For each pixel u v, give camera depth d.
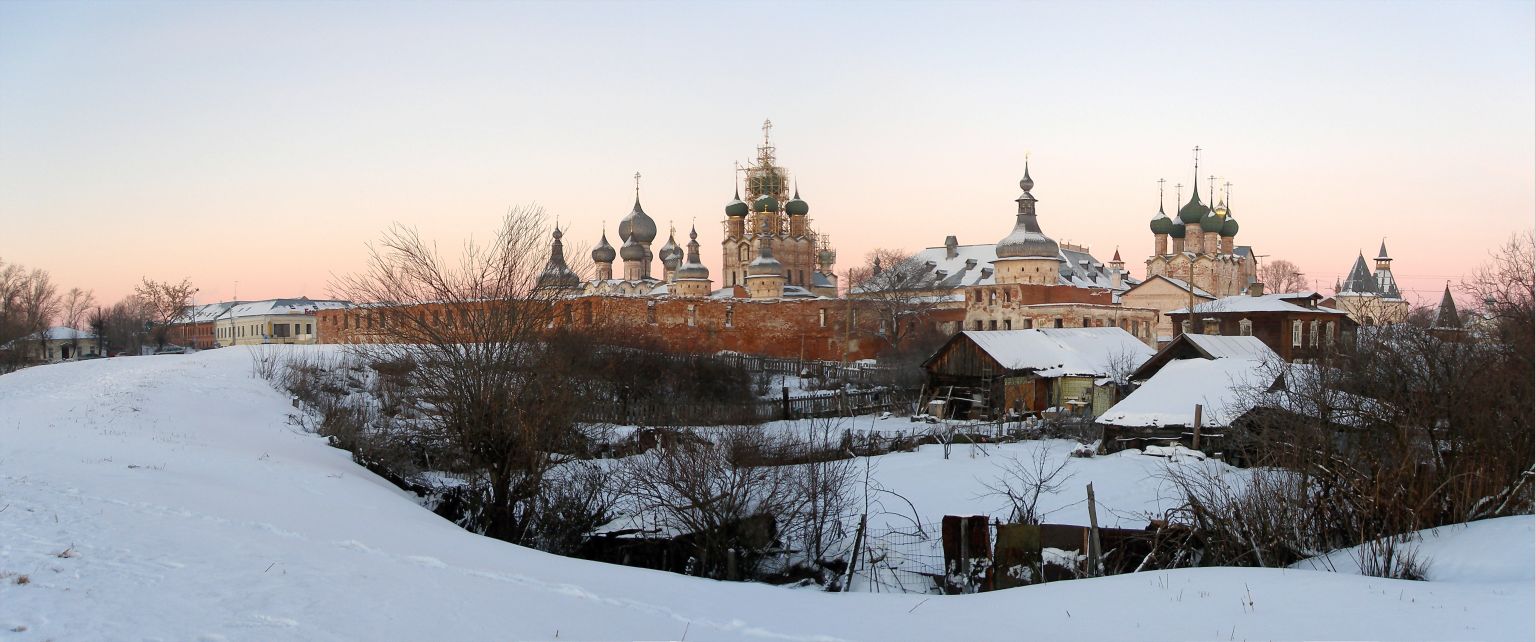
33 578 12.59
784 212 125.19
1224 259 119.25
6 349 83.38
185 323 139.00
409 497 30.16
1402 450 25.34
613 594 16.70
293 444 33.59
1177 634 14.93
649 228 131.75
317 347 73.88
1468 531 21.84
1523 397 29.38
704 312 94.00
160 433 31.77
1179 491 30.25
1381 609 15.66
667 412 46.91
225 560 14.75
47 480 19.88
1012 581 22.34
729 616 15.98
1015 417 54.22
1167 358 53.66
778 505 24.42
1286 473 24.08
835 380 72.00
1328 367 35.88
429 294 29.88
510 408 27.78
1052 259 103.31
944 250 130.50
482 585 15.69
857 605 18.09
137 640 10.69
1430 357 29.78
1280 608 16.09
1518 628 14.33
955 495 32.03
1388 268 128.75
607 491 29.44
